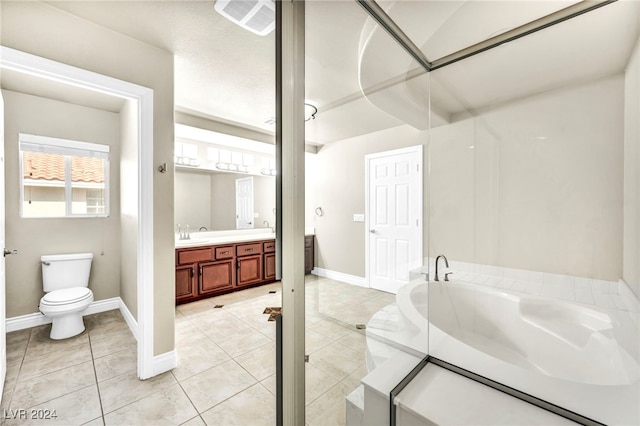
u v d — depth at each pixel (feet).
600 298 5.54
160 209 6.47
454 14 4.57
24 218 8.76
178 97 9.52
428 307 5.78
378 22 4.48
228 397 5.57
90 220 9.96
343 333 3.79
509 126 6.60
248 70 7.73
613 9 4.38
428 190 6.01
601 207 5.62
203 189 13.48
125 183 9.48
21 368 6.50
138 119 6.29
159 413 5.13
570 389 3.45
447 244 6.49
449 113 6.58
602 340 4.96
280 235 2.73
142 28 5.91
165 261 6.51
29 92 8.69
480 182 6.91
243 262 12.91
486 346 6.43
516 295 6.32
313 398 3.28
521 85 6.32
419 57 5.66
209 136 12.46
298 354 2.84
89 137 9.92
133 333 8.29
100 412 5.14
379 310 4.44
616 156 5.41
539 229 6.33
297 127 2.76
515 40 5.12
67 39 5.41
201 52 6.83
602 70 5.46
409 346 4.48
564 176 6.03
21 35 4.96
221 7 5.25
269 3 5.16
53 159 9.30
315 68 4.09
